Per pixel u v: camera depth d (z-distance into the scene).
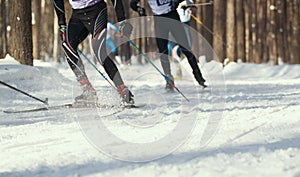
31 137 8.24
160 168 5.54
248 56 44.91
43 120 10.25
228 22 35.28
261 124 8.57
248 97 13.98
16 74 15.36
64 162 6.12
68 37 11.83
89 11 11.67
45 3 41.66
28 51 17.61
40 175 5.54
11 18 17.55
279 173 5.07
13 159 6.55
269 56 48.03
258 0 45.12
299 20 46.06
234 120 9.27
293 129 7.90
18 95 14.11
